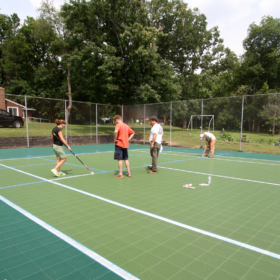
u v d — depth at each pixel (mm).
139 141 18875
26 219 3445
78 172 7133
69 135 17359
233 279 2061
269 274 2141
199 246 2666
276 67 32500
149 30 20797
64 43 27656
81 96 30047
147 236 2912
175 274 2125
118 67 19344
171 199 4465
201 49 37031
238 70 35094
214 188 5336
